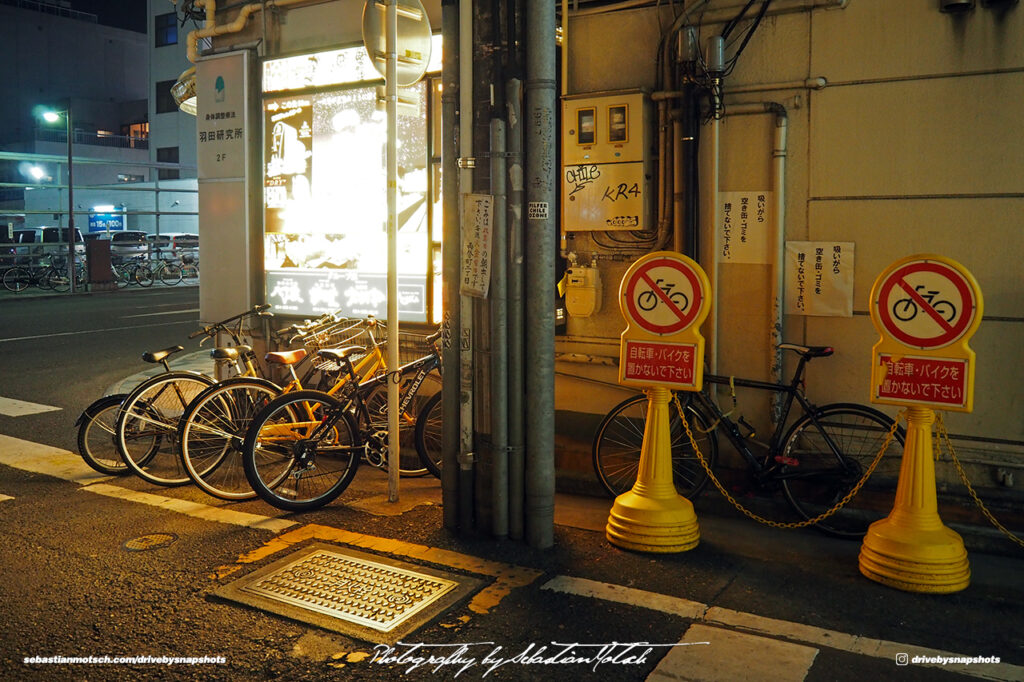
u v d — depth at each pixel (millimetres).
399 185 6676
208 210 7508
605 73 5926
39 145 42312
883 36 5047
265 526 5156
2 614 3973
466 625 3844
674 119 5555
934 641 3668
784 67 5332
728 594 4152
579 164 5883
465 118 4746
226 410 5891
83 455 6262
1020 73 4742
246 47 7168
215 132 7383
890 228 5141
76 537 4977
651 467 4797
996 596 4113
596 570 4441
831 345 5367
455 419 4961
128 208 41000
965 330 4078
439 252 6590
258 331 7457
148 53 41906
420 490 5938
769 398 5523
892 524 4305
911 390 4207
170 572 4449
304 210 7133
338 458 5668
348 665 3510
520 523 4863
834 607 4000
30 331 15133
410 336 6797
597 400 6102
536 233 4629
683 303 4605
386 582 4266
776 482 5238
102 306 20562
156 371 10992
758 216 5488
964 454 5027
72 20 49375
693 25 5500
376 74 6664
